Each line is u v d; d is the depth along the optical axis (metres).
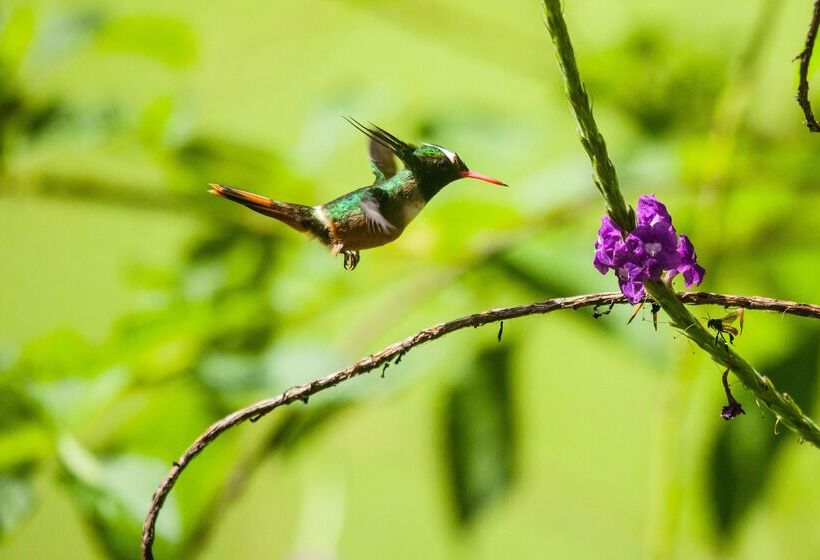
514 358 3.84
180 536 3.78
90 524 3.77
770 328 3.83
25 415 3.77
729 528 3.82
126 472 3.78
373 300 3.88
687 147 3.84
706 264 3.83
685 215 3.86
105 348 3.80
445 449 3.84
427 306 3.85
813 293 3.85
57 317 4.86
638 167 3.85
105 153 3.86
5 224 4.68
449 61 4.18
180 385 3.81
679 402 3.79
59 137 3.85
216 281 3.85
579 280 3.84
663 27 3.88
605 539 3.94
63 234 4.73
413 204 3.69
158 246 4.65
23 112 3.85
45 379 3.79
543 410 4.11
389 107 3.89
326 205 3.68
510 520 4.17
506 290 3.85
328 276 3.85
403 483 4.23
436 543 4.12
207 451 3.80
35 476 3.78
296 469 3.88
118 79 3.91
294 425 3.81
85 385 3.79
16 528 3.77
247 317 3.83
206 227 3.87
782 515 3.88
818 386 3.83
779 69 3.89
